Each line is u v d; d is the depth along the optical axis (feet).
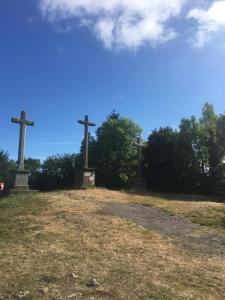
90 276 28.86
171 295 26.21
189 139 136.56
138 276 29.43
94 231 43.45
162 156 140.67
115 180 154.71
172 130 144.56
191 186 135.23
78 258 33.47
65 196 68.33
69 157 176.45
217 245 40.81
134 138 159.94
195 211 59.06
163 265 32.73
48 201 62.28
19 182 75.25
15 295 24.90
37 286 26.48
